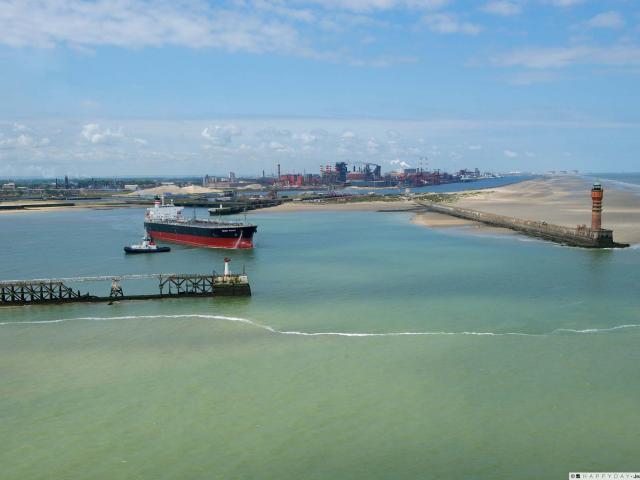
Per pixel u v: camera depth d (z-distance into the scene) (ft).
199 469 95.96
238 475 94.12
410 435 105.40
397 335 163.12
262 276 262.47
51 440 106.22
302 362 142.41
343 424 109.60
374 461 97.45
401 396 121.39
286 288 232.94
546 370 134.51
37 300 212.23
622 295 207.00
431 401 118.73
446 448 100.89
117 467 96.99
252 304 205.87
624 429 106.42
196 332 171.01
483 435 105.09
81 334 171.83
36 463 98.63
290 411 115.14
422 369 136.05
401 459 97.86
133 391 126.82
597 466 95.30
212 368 139.74
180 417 113.70
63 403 121.60
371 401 119.14
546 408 115.03
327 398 120.88
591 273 249.96
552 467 95.14
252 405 118.21
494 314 183.62
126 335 169.78
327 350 151.33
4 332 176.04
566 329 166.20
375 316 184.75
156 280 262.67
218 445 103.04
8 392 128.06
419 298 208.44
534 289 219.20
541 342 154.71
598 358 142.00
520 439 103.60
